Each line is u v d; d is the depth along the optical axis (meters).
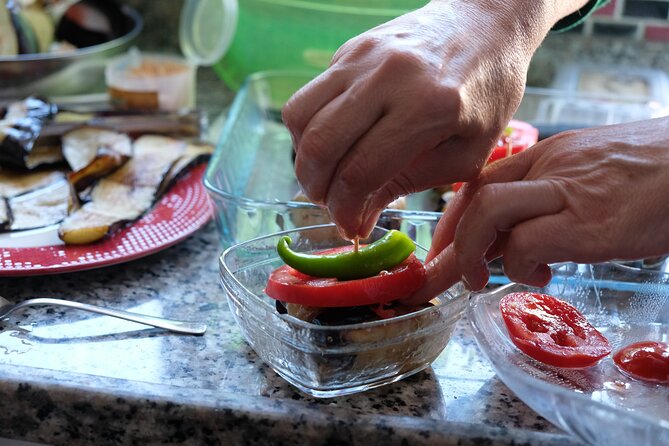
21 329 0.50
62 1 0.92
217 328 0.52
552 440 0.42
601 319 0.51
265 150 0.78
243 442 0.44
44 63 0.79
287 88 0.83
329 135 0.38
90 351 0.48
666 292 0.52
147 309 0.54
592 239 0.39
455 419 0.44
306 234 0.52
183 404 0.44
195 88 0.97
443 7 0.44
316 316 0.45
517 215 0.40
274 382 0.47
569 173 0.40
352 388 0.45
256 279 0.51
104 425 0.45
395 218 0.54
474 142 0.42
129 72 0.84
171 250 0.61
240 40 0.85
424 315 0.44
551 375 0.45
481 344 0.44
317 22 0.80
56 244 0.59
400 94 0.38
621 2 0.92
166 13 1.03
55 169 0.72
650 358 0.45
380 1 0.77
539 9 0.46
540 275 0.43
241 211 0.57
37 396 0.44
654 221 0.39
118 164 0.69
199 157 0.73
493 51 0.42
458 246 0.42
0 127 0.71
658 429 0.36
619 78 0.93
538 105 0.80
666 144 0.40
